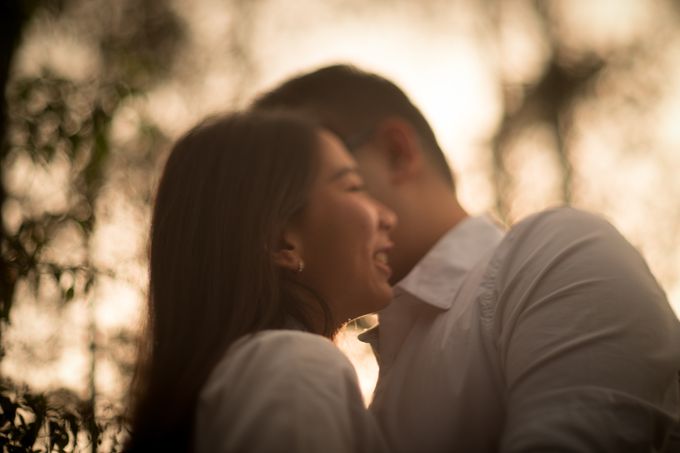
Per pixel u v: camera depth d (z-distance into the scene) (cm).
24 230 200
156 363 129
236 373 111
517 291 134
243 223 133
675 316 131
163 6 497
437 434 134
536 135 700
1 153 222
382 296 142
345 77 192
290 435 102
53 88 226
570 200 657
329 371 111
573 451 112
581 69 720
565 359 121
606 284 126
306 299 136
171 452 120
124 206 227
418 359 143
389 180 181
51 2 291
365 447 113
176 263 134
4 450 171
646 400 118
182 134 146
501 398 133
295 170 138
